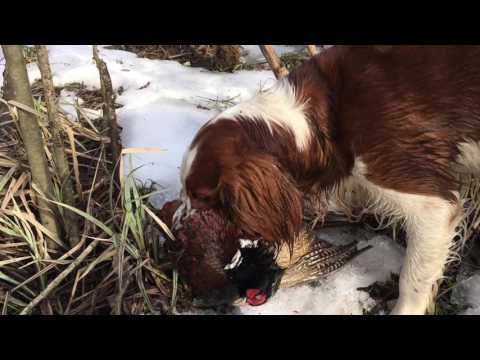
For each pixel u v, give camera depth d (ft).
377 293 2.41
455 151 2.12
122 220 2.46
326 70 2.13
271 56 2.90
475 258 2.59
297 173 2.12
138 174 2.88
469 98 2.03
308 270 2.39
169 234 2.29
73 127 3.00
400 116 2.02
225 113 2.04
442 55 2.03
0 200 2.58
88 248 2.34
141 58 4.11
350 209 2.54
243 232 2.04
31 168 2.27
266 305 2.35
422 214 2.11
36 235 2.51
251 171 1.96
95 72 3.76
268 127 2.03
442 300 2.40
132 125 3.22
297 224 2.10
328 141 2.12
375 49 2.08
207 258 2.16
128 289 2.38
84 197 2.67
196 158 1.97
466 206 2.55
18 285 2.29
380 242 2.64
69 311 2.29
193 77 3.84
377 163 2.07
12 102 2.09
